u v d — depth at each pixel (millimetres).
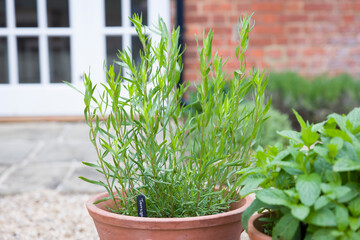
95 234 1989
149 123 1037
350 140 870
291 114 3820
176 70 1071
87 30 4910
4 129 4551
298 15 4770
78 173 2930
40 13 4844
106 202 1185
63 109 5008
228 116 1116
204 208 1122
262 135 3102
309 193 828
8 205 2377
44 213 2258
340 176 874
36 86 4949
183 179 1145
